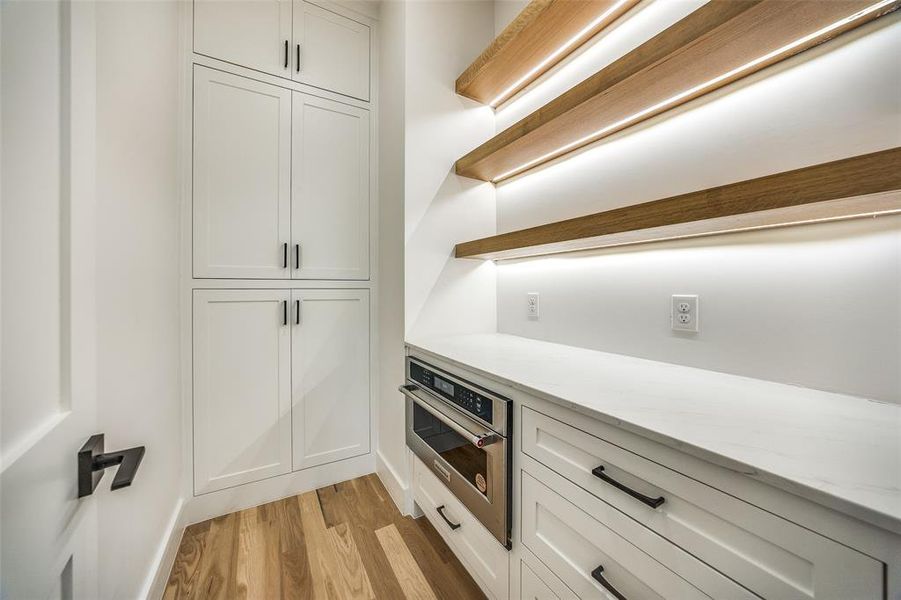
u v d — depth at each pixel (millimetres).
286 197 1740
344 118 1886
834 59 799
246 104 1639
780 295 897
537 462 910
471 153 1609
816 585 455
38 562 464
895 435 597
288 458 1768
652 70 932
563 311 1529
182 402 1519
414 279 1673
